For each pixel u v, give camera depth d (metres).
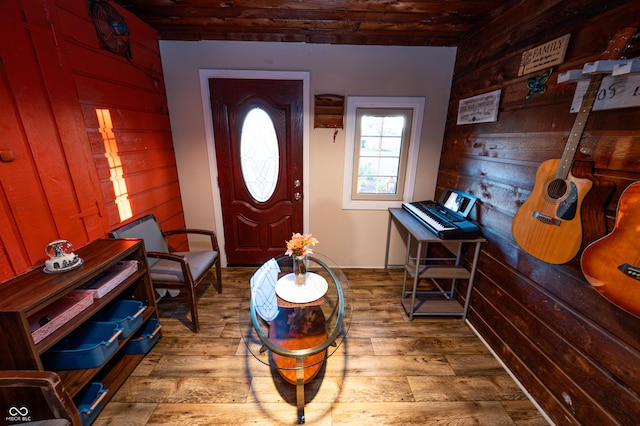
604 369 1.06
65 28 1.38
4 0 1.10
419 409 1.39
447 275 1.97
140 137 2.02
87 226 1.53
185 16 1.93
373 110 2.47
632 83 0.95
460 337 1.91
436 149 2.58
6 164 1.12
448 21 1.96
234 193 2.68
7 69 1.12
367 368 1.63
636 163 0.96
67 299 1.25
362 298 2.37
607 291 0.96
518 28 1.56
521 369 1.51
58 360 1.22
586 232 1.10
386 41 2.26
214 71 2.31
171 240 2.48
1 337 0.96
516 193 1.55
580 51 1.18
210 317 2.07
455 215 2.09
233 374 1.58
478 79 1.98
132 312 1.62
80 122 1.48
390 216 2.73
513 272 1.57
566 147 1.14
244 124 2.47
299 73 2.34
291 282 1.69
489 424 1.33
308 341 1.36
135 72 1.95
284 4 1.75
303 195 2.69
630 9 0.98
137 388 1.48
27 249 1.21
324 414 1.36
